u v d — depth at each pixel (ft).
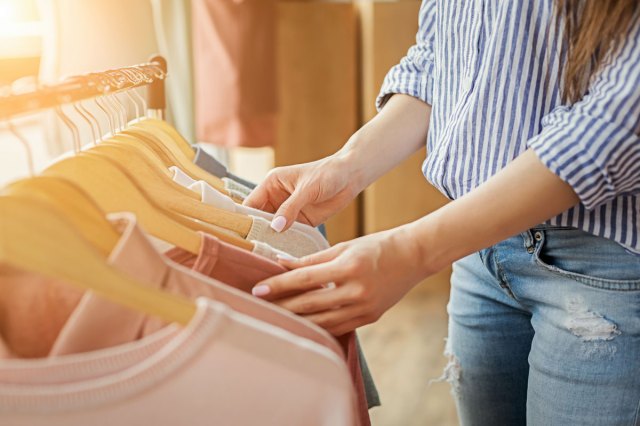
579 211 3.28
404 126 4.10
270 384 2.08
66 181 2.42
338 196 3.83
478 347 4.17
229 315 2.06
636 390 3.34
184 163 3.85
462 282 4.20
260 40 8.68
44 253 2.08
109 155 3.16
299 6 10.82
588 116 2.86
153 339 2.08
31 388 1.94
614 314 3.33
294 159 11.28
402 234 2.88
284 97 11.06
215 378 2.04
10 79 6.32
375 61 10.64
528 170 2.90
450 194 3.84
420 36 4.35
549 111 3.37
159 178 3.26
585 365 3.41
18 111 2.31
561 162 2.81
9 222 2.07
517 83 3.38
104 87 2.83
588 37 2.96
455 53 3.81
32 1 7.25
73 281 2.07
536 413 3.67
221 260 2.74
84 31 6.45
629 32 2.88
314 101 11.13
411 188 11.00
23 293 2.70
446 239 2.86
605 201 2.97
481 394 4.28
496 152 3.49
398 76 4.25
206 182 3.70
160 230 2.80
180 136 4.06
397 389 8.44
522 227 2.93
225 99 8.65
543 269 3.51
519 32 3.32
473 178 3.61
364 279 2.73
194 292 2.40
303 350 2.11
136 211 2.82
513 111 3.41
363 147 3.92
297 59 10.98
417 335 9.78
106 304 2.28
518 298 3.74
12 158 10.28
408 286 2.89
